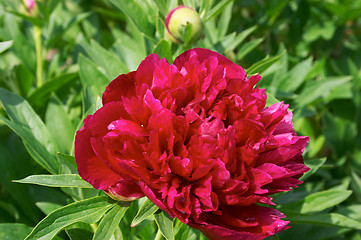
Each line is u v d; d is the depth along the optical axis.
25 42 0.79
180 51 0.64
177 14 0.61
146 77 0.54
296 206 0.65
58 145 0.68
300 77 0.77
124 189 0.52
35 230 0.52
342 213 0.71
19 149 0.70
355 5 0.89
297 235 0.74
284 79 0.77
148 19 0.65
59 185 0.53
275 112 0.53
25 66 0.77
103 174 0.52
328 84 0.80
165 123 0.51
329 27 0.89
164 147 0.52
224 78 0.53
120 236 0.58
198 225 0.51
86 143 0.52
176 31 0.61
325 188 0.88
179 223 0.60
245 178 0.52
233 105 0.53
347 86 0.94
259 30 0.95
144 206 0.52
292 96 0.73
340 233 0.73
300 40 0.96
